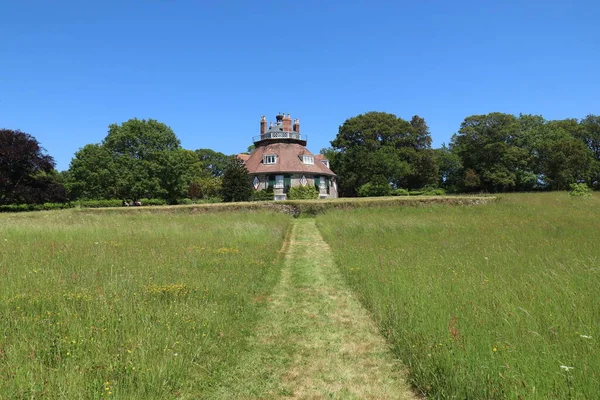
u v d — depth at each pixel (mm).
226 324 6957
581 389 4020
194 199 58844
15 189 46156
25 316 6402
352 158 65000
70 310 6742
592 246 12055
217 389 5160
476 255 11422
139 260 11281
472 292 7441
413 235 16703
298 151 62062
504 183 63500
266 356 6180
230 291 8812
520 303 6637
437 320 6301
